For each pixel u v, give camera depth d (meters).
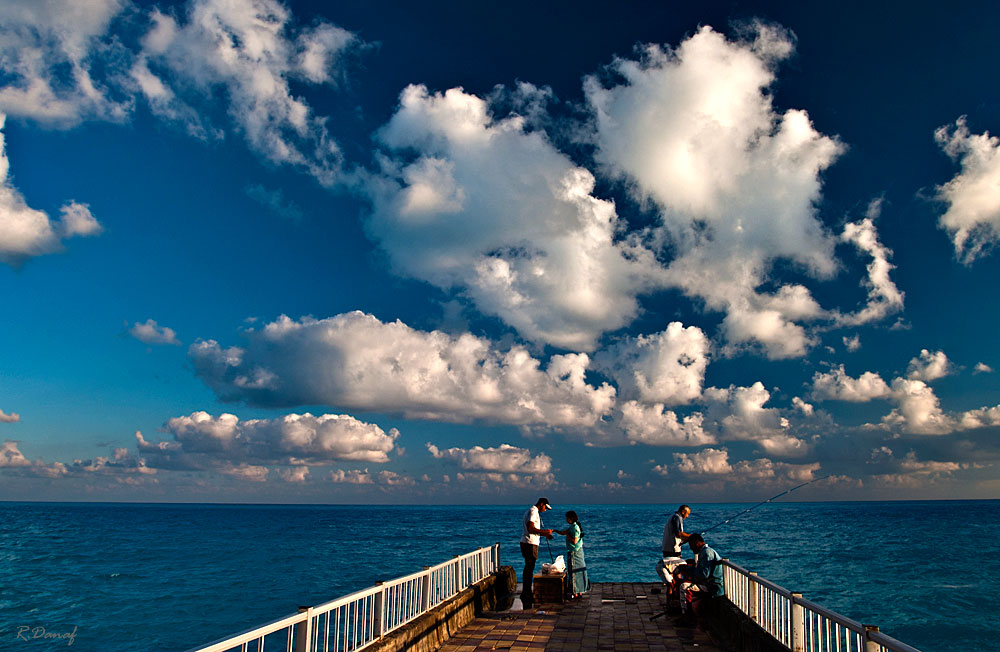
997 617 23.73
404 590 8.27
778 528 88.31
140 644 20.09
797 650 6.53
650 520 117.25
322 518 148.50
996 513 147.25
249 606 26.33
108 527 95.69
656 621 10.88
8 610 25.88
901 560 41.94
